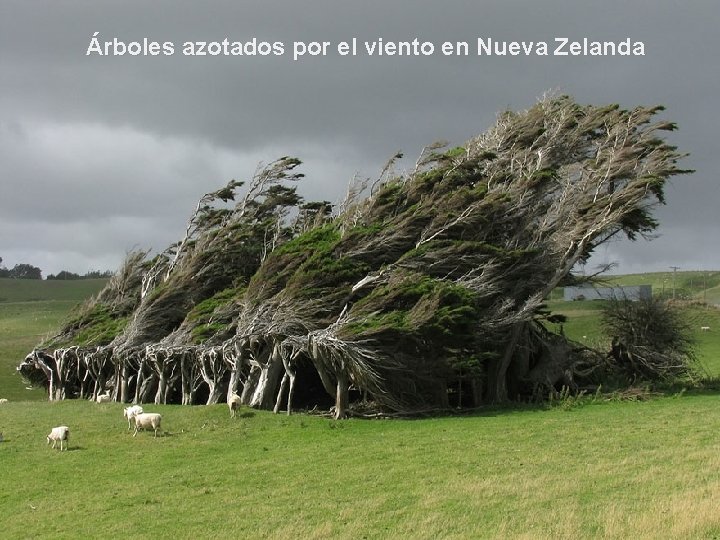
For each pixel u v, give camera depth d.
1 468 27.17
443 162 49.19
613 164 48.19
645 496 20.30
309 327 39.44
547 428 32.97
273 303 41.28
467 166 48.34
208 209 60.75
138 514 21.33
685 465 24.12
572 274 48.56
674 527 16.61
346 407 38.03
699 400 41.84
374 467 26.19
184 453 29.41
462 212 43.81
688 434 30.11
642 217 46.97
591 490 21.36
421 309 36.97
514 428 33.28
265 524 19.80
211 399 43.56
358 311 38.47
